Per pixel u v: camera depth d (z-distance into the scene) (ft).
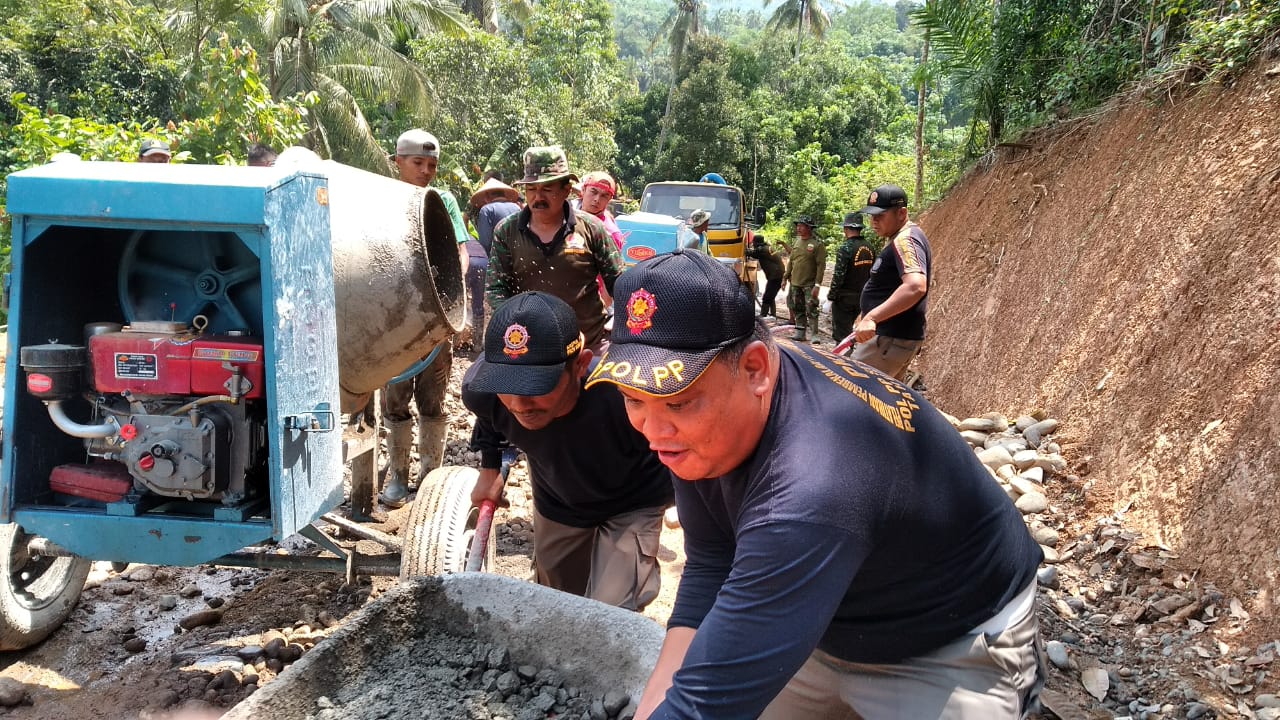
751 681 4.73
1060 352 22.30
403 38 88.28
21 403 10.16
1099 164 25.62
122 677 11.36
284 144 30.35
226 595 13.92
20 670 11.48
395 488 17.57
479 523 10.56
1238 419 15.01
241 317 10.91
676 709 4.71
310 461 10.72
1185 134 21.54
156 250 11.12
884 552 5.37
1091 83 30.01
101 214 9.38
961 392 28.09
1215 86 21.49
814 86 159.53
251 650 11.89
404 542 11.84
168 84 66.69
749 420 5.06
